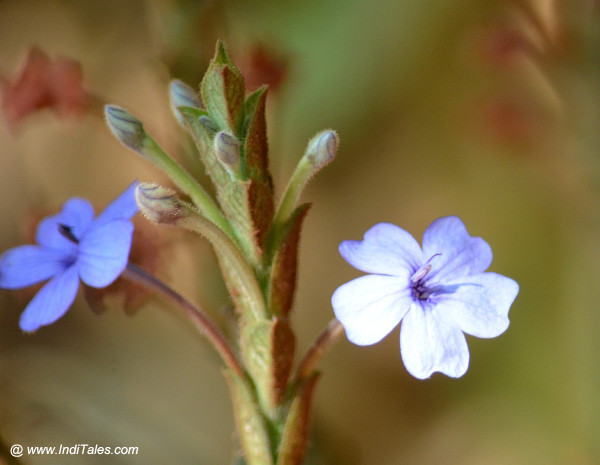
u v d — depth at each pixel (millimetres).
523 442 383
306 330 424
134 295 289
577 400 381
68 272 260
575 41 327
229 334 301
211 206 258
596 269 371
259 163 254
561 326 396
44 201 404
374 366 408
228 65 251
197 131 255
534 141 376
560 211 409
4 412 346
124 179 410
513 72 416
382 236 259
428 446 392
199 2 302
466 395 400
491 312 252
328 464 310
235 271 255
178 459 351
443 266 257
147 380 384
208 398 384
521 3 331
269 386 257
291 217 255
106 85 426
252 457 258
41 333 395
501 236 426
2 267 268
